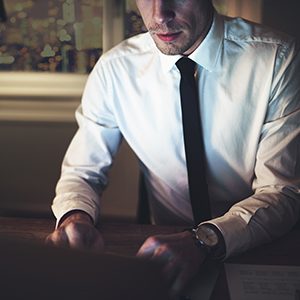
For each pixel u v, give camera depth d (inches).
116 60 55.2
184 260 38.3
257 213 44.1
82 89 110.4
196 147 51.1
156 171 57.5
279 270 39.6
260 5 92.0
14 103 111.0
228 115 51.4
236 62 50.9
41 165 113.1
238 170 53.6
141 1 44.8
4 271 21.5
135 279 22.5
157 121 54.2
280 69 50.0
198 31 46.8
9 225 48.6
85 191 51.4
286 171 48.5
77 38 109.0
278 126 49.7
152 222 64.6
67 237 42.7
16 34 109.7
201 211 51.9
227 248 40.8
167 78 52.4
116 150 58.9
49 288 21.5
